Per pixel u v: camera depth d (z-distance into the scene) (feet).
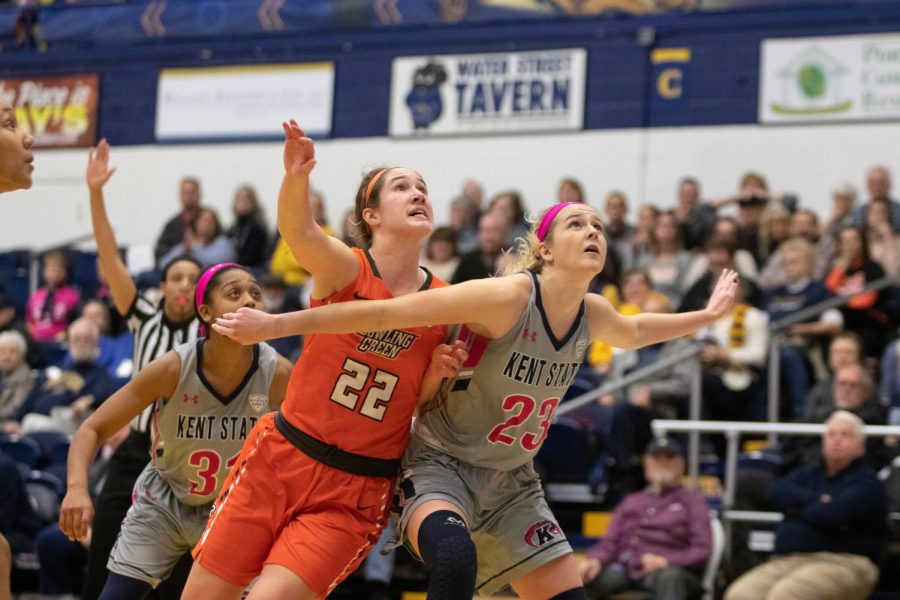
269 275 53.21
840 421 34.99
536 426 20.80
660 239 53.52
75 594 40.04
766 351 44.96
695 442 40.16
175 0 73.56
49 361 57.62
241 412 23.48
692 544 36.45
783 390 45.55
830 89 61.62
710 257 48.21
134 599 23.77
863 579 33.45
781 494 35.63
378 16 69.41
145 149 73.51
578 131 65.57
